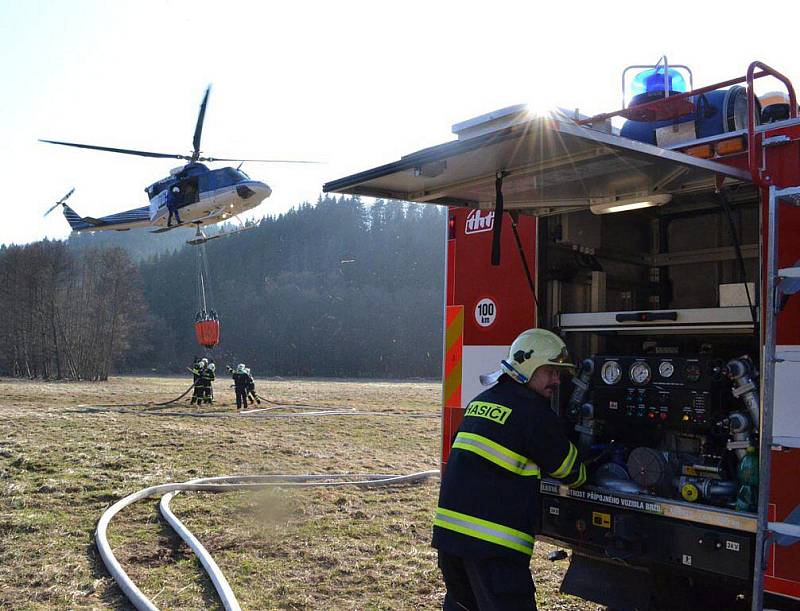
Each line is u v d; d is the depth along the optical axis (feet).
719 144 10.37
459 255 14.90
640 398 11.46
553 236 13.57
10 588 14.69
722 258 14.21
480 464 9.31
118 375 252.01
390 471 29.73
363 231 350.84
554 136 8.61
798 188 8.65
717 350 13.70
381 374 278.26
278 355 282.77
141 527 19.54
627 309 15.08
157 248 597.52
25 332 205.05
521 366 9.94
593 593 11.80
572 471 9.56
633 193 11.56
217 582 14.58
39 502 22.08
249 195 67.77
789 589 9.06
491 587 8.89
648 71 12.52
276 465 30.60
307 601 14.29
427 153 9.75
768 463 8.66
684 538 10.13
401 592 14.92
